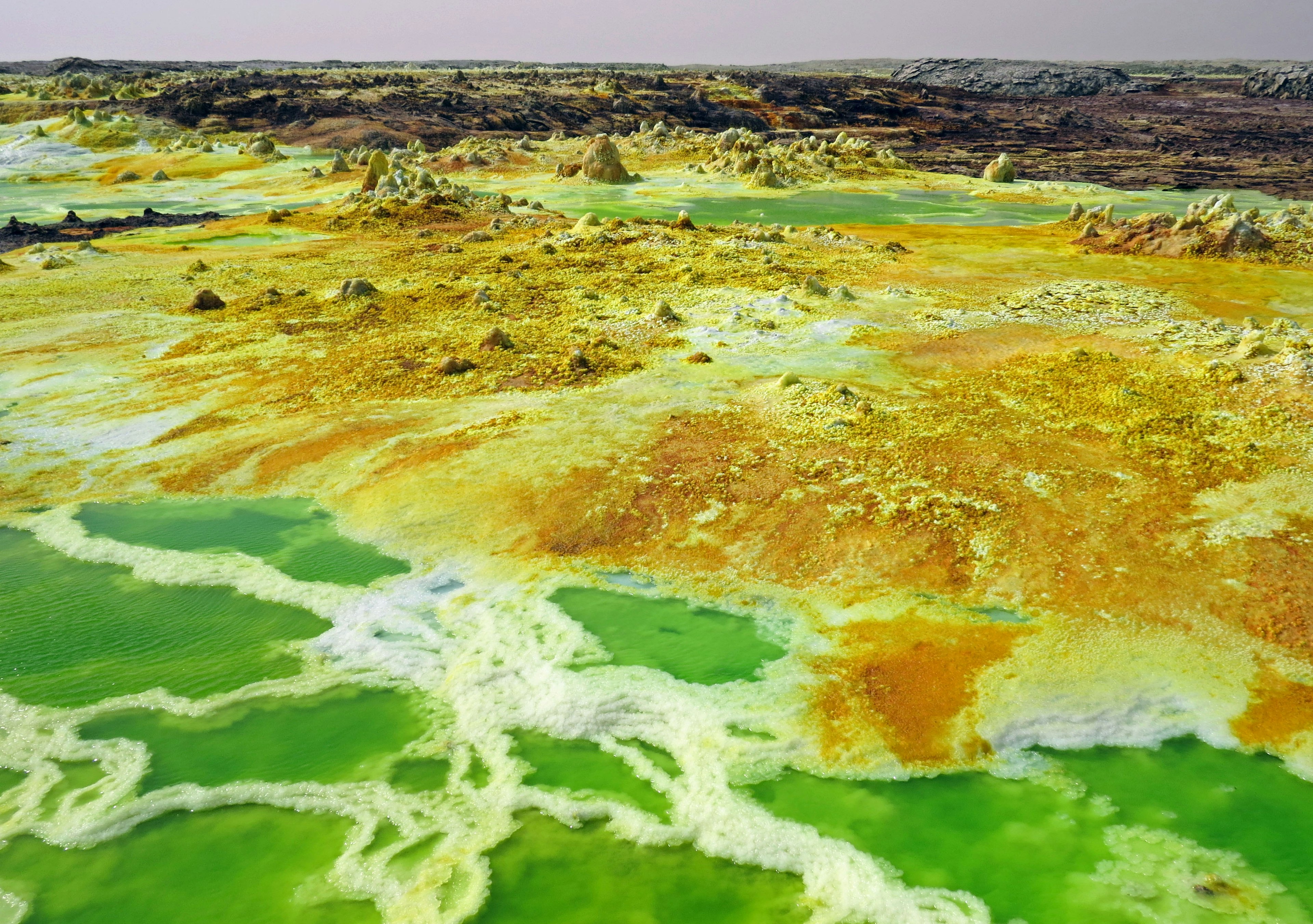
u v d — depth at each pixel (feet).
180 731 26.00
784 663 27.37
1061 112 330.75
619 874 20.85
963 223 122.72
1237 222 90.12
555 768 24.13
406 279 79.51
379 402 49.03
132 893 20.76
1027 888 20.04
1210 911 19.30
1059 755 23.68
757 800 22.74
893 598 29.94
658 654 28.19
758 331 58.90
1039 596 29.35
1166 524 32.42
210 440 44.83
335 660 28.89
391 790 23.66
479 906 20.04
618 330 60.44
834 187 162.40
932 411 43.55
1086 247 97.71
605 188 160.04
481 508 36.81
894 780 23.17
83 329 64.69
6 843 22.27
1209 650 26.68
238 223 116.98
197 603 31.99
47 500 39.60
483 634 29.60
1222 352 49.78
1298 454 36.70
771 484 37.04
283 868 21.33
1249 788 22.50
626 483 37.83
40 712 26.84
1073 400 44.42
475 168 181.27
